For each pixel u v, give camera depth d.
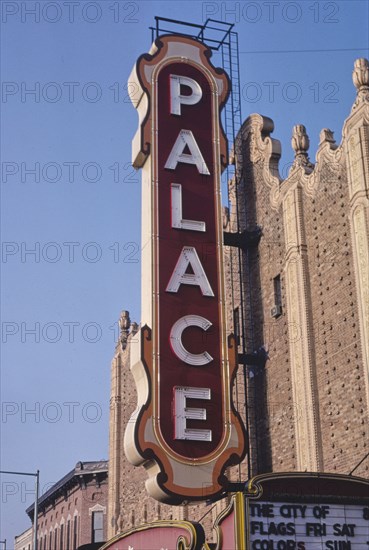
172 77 31.69
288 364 31.06
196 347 28.31
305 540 20.33
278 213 33.09
